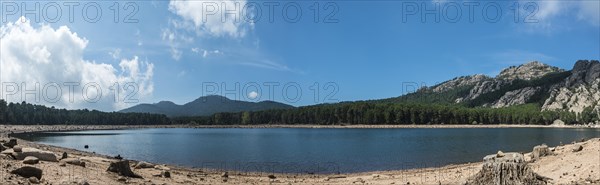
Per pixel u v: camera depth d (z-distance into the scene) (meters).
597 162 27.08
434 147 90.38
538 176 22.97
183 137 154.00
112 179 24.67
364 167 54.81
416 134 163.50
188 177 34.16
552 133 165.12
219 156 73.12
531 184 21.50
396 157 68.25
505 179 21.66
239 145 105.38
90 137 149.12
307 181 36.34
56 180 20.67
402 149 85.94
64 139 131.25
